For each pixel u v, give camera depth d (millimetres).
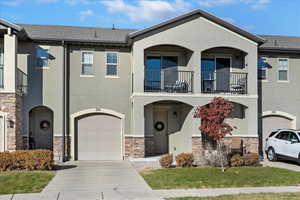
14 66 16578
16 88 16781
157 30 18469
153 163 17250
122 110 19594
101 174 14156
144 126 19031
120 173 14406
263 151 20781
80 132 19234
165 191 11016
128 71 19766
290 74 21406
